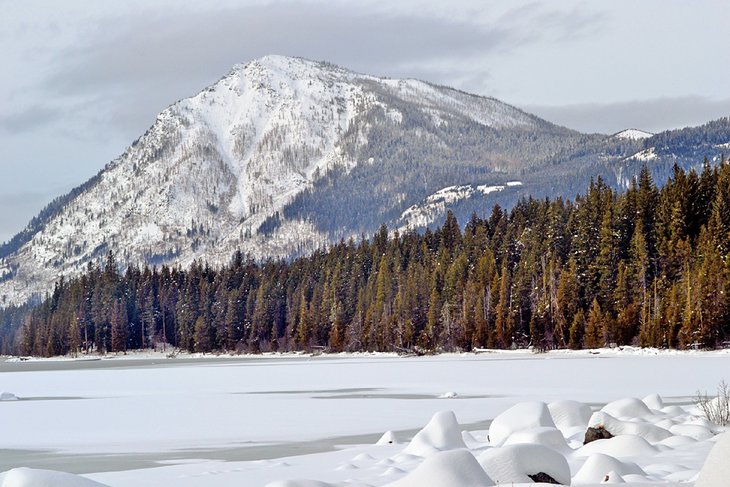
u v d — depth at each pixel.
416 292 136.50
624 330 104.06
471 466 11.55
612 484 12.12
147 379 72.62
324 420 33.53
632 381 50.09
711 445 18.56
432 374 65.50
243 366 99.94
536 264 122.69
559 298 112.62
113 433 31.38
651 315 103.19
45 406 44.31
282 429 30.92
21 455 26.31
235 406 41.41
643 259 107.75
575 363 76.94
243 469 20.27
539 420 20.31
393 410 36.94
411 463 18.89
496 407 36.72
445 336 126.56
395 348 133.00
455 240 162.38
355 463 20.05
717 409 24.02
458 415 33.38
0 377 86.75
